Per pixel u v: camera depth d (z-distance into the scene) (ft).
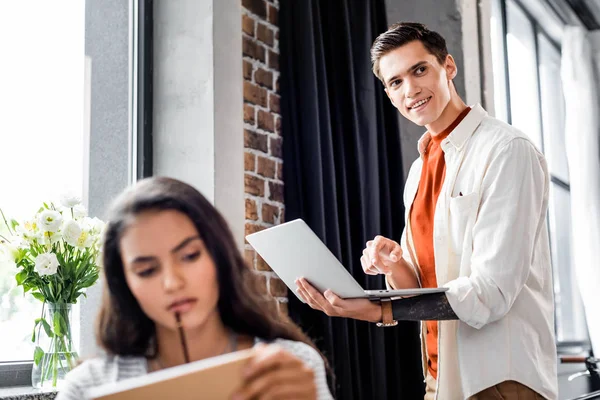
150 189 3.44
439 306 6.70
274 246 6.75
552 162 19.57
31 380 7.82
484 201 6.97
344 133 10.30
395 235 10.87
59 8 8.71
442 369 7.11
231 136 9.33
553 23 19.49
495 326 6.79
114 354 3.51
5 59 8.04
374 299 6.89
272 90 10.13
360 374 9.86
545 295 7.13
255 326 3.57
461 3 13.85
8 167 7.93
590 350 18.54
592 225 17.38
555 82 20.27
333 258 6.31
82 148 8.81
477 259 6.77
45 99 8.43
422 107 7.53
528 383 6.69
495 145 7.00
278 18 10.35
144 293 3.29
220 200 9.02
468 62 13.80
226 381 2.71
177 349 3.49
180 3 9.63
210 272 3.38
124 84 9.52
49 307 7.39
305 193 9.68
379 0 11.44
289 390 2.76
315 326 9.46
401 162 11.04
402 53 7.54
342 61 10.39
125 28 9.64
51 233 7.32
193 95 9.34
